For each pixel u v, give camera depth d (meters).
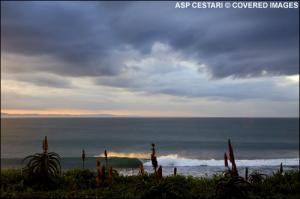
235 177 8.84
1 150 74.19
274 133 140.75
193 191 9.52
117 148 81.88
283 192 9.33
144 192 9.08
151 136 122.19
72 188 9.91
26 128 180.38
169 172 30.58
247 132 147.75
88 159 52.59
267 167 37.84
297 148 81.00
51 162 10.79
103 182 10.76
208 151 75.56
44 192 9.48
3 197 8.90
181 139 108.50
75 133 137.12
